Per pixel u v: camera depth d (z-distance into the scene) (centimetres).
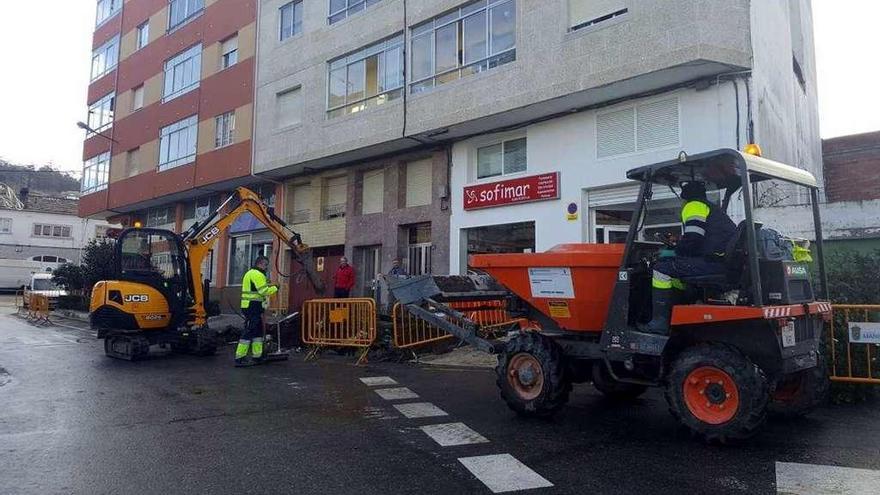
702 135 1146
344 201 1956
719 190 685
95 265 2652
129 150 2842
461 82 1455
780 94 1360
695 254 575
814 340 600
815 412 679
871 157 2144
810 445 550
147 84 2752
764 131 1166
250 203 1345
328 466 509
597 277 647
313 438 598
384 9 1692
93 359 1211
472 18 1477
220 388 873
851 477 462
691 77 1150
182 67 2541
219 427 644
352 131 1731
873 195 2112
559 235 1351
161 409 736
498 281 734
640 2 1148
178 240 1279
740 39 1088
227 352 1324
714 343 557
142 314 1191
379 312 1305
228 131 2248
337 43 1830
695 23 1076
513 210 1450
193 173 2362
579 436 597
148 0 2809
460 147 1591
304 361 1157
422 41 1595
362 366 1080
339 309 1237
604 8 1221
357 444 575
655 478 469
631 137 1249
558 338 686
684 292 599
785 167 621
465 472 490
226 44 2334
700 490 442
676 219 998
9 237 4834
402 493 445
